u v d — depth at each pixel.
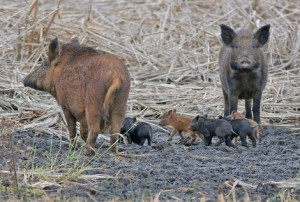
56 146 37.50
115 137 34.69
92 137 34.50
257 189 30.23
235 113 39.25
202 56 55.03
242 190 30.27
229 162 34.69
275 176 32.28
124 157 35.12
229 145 37.81
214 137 41.47
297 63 54.16
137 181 31.20
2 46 54.41
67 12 63.56
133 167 33.16
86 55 35.56
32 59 53.88
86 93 34.50
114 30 58.31
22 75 50.03
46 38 55.25
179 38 57.94
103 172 32.34
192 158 35.12
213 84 51.09
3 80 49.16
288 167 33.84
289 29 58.22
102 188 30.30
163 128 43.41
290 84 50.56
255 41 43.56
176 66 53.88
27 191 29.72
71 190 30.03
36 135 40.66
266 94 48.72
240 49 43.25
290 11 64.38
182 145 38.47
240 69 43.16
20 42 53.91
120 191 29.86
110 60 34.28
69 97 35.31
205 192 29.91
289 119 45.94
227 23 60.88
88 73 34.53
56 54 35.81
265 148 37.72
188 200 28.88
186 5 64.00
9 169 31.78
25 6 61.25
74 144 36.34
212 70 53.16
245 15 59.44
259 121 44.31
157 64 53.91
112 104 34.12
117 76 33.72
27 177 31.33
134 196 29.31
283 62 54.88
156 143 39.41
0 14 59.53
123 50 55.34
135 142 38.94
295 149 38.50
